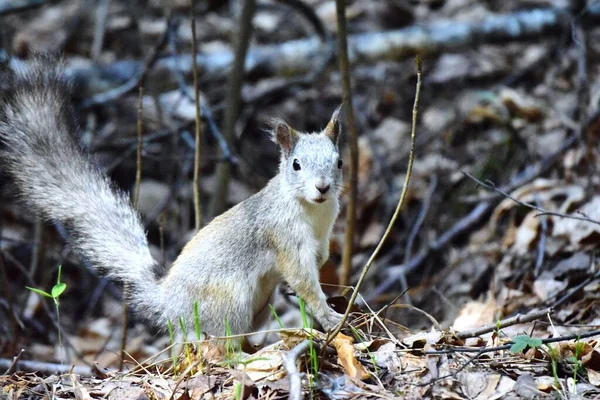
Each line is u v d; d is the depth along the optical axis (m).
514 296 11.12
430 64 17.17
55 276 14.96
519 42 16.92
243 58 14.34
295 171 8.80
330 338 7.33
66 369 11.09
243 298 8.87
